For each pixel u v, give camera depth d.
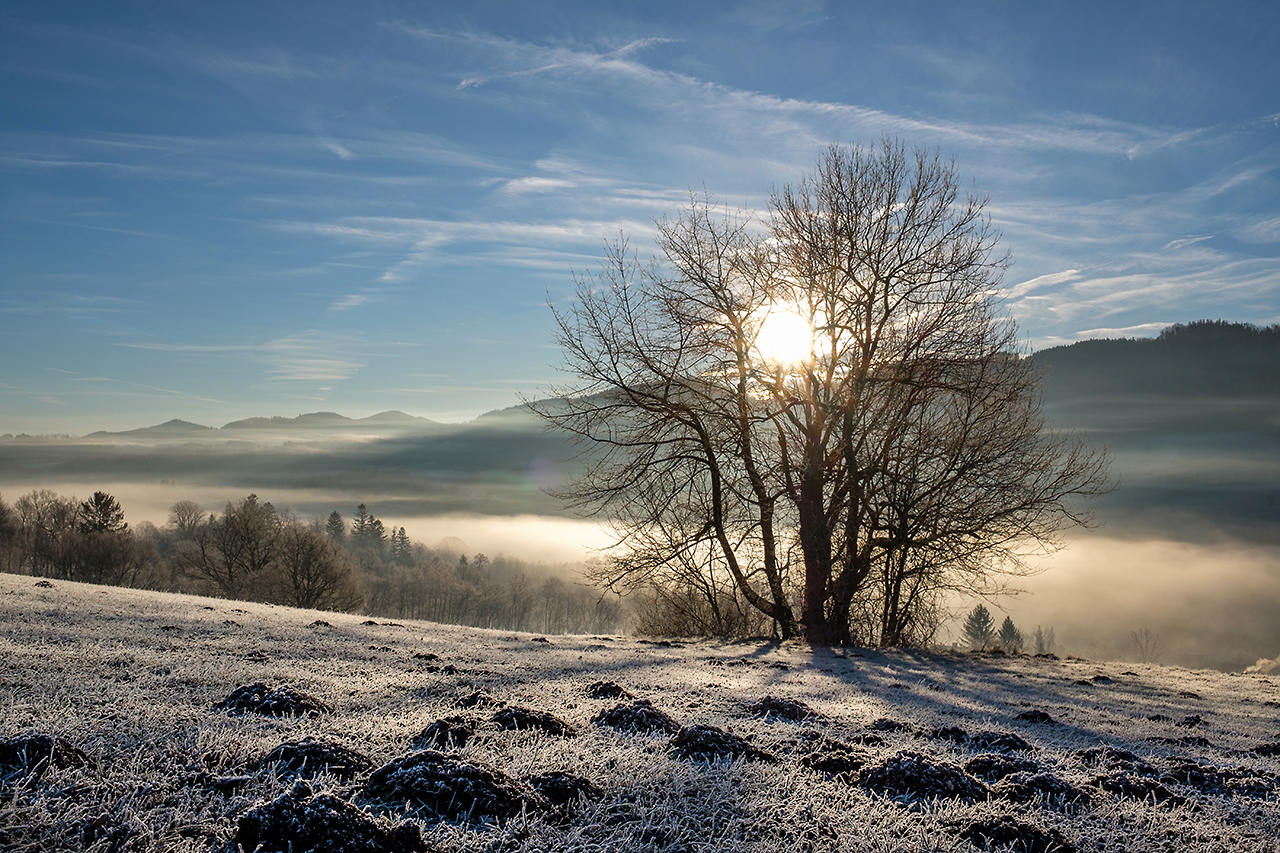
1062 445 24.23
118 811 3.66
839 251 23.94
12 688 6.11
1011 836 4.32
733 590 27.38
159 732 5.08
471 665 10.46
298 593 71.81
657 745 5.71
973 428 24.47
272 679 7.63
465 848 3.62
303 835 3.34
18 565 102.75
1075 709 11.59
